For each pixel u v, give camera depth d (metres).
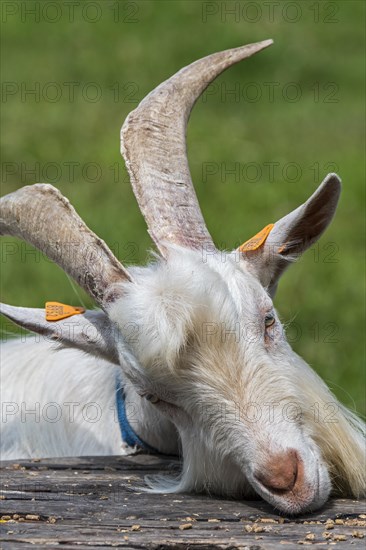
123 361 14.20
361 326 27.14
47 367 18.36
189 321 12.99
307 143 42.34
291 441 12.99
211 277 13.39
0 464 16.12
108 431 17.34
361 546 11.88
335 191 14.89
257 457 12.94
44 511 13.43
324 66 52.44
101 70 52.44
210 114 46.38
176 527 12.77
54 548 11.90
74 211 14.61
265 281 14.89
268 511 13.41
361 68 51.94
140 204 14.94
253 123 45.19
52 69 53.00
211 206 35.50
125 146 15.38
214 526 12.78
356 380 23.89
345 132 43.91
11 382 18.53
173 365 13.16
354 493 14.31
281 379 13.43
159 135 15.59
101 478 15.29
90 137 43.09
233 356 13.23
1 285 30.05
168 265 13.78
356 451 14.54
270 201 35.72
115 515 13.30
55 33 58.50
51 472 15.62
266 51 52.34
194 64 16.84
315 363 24.69
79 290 29.28
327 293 29.08
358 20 59.12
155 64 52.75
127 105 47.28
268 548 11.84
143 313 13.28
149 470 15.88
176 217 14.78
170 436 16.58
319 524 12.77
